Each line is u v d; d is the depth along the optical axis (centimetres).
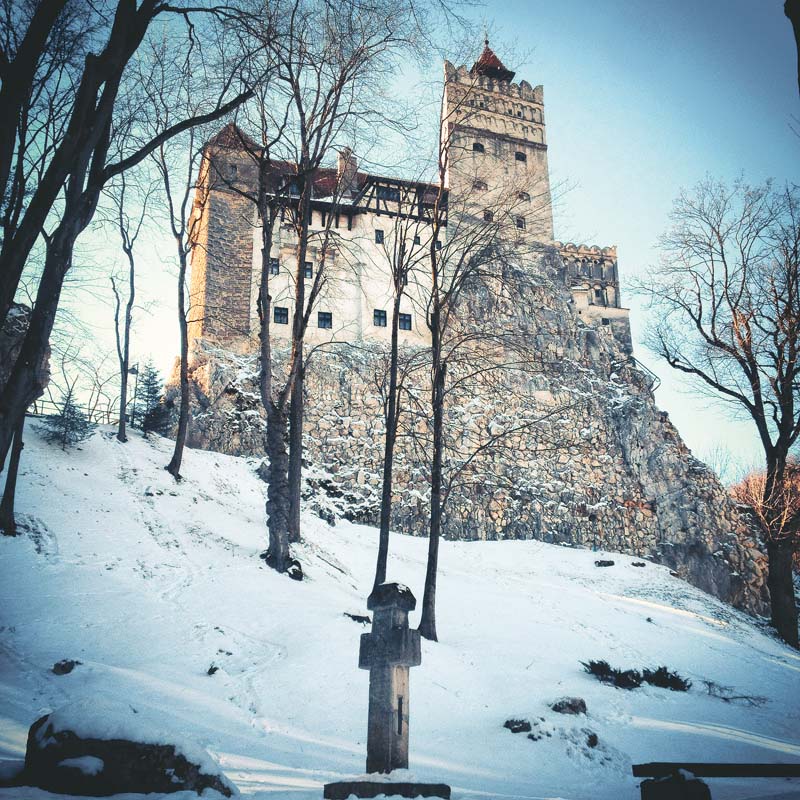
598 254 6688
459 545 4053
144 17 1141
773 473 3531
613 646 2623
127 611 1905
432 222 2775
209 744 1163
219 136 2783
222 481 3431
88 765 711
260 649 1838
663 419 5388
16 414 988
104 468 3056
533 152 6119
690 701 2181
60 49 1456
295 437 2933
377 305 4953
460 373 4912
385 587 979
